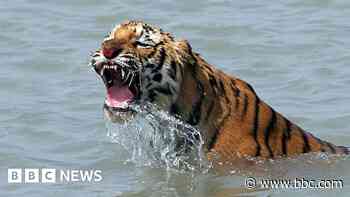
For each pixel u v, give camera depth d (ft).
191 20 71.15
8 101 57.47
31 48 66.18
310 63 62.95
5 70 62.44
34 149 50.90
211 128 46.24
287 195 44.39
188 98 45.73
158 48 45.29
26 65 63.26
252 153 46.39
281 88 59.26
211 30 69.10
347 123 53.83
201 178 46.24
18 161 49.29
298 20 71.00
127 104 44.86
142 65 44.91
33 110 56.03
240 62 63.62
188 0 75.51
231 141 46.37
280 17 71.72
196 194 44.91
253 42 66.80
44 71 62.44
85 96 58.08
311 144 48.26
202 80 45.93
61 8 74.33
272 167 46.44
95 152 50.11
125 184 46.24
